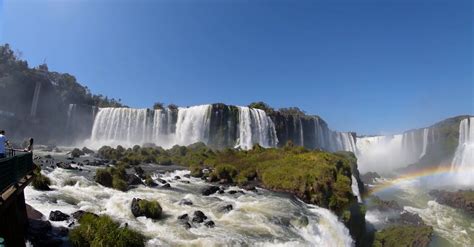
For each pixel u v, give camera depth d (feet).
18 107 291.99
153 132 277.64
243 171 125.59
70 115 297.74
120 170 98.78
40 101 305.53
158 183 104.78
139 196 81.66
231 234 60.70
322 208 93.91
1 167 37.65
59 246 45.70
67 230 50.93
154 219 64.13
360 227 112.06
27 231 48.44
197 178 123.75
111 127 282.56
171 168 150.41
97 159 164.55
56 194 74.08
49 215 56.59
